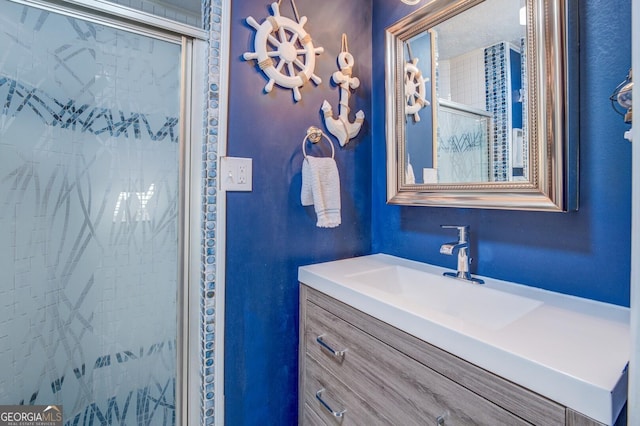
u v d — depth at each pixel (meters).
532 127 0.84
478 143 0.98
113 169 1.30
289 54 1.16
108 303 1.31
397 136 1.22
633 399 0.36
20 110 1.14
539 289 0.89
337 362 0.95
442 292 1.01
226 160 1.07
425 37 1.13
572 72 0.79
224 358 1.08
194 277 1.14
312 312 1.08
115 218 1.31
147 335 1.34
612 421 0.43
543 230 0.89
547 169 0.81
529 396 0.51
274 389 1.18
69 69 1.21
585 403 0.45
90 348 1.29
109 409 1.31
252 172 1.12
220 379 1.08
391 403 0.75
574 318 0.68
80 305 1.27
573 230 0.83
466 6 1.00
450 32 1.05
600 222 0.78
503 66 0.91
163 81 1.21
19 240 1.15
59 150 1.21
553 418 0.48
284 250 1.19
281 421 1.20
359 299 0.86
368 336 0.82
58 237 1.22
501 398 0.55
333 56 1.29
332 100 1.29
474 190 0.98
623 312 0.72
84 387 1.27
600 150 0.77
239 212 1.10
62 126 1.21
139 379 1.34
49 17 1.14
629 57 0.73
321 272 1.09
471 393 0.59
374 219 1.42
